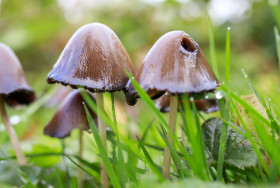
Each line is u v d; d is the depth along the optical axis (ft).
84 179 0.83
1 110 0.83
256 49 3.00
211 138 0.69
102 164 0.72
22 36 2.63
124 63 0.68
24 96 0.88
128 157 0.75
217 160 0.66
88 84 0.65
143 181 0.55
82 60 0.66
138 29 2.62
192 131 0.61
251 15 3.18
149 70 0.63
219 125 0.70
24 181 0.79
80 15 2.80
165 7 2.71
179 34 0.64
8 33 2.64
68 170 0.81
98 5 2.72
